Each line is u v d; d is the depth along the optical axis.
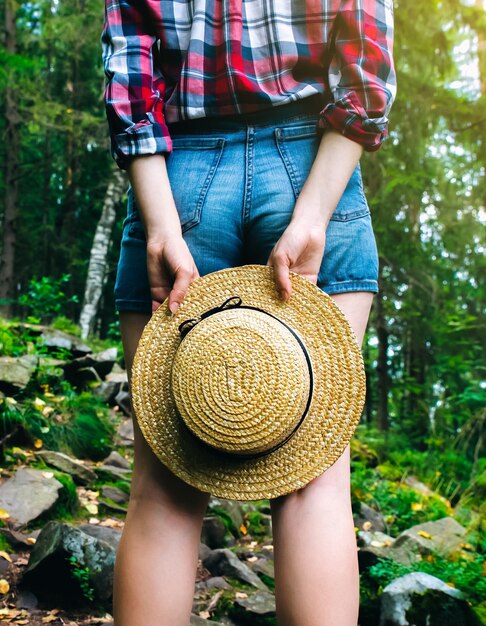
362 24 1.25
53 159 21.72
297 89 1.27
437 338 11.09
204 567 2.83
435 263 11.62
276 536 1.20
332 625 1.11
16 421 3.66
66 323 9.05
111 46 1.34
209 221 1.25
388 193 9.48
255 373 1.13
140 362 1.22
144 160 1.26
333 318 1.16
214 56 1.29
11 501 2.88
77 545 2.34
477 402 9.42
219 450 1.15
